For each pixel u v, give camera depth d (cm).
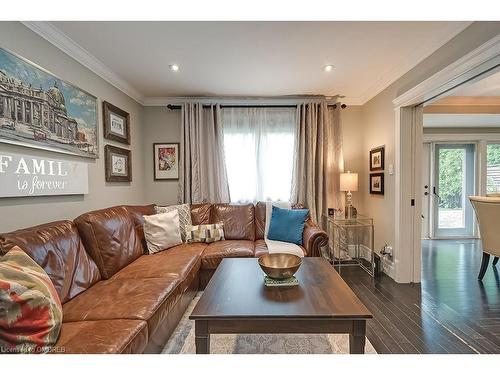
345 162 379
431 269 324
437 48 217
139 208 279
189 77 295
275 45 225
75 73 227
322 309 128
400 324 197
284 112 366
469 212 506
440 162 507
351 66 268
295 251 265
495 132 492
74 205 225
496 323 197
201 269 258
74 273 162
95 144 254
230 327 128
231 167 367
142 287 168
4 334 98
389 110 300
